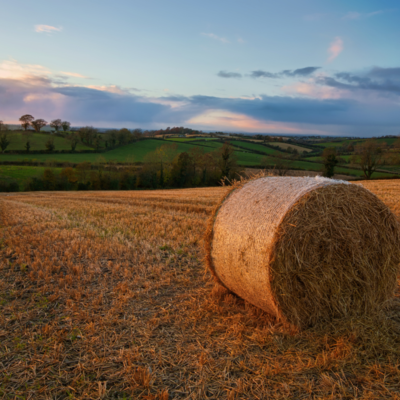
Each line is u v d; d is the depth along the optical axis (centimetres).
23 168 5641
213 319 434
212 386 303
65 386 304
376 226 418
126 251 755
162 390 291
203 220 1179
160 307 469
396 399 274
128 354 339
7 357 346
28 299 495
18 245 831
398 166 5047
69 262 645
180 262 681
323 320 408
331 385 295
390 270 431
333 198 399
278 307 387
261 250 398
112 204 1933
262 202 434
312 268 391
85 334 392
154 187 5344
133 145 8062
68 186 5044
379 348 344
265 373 314
